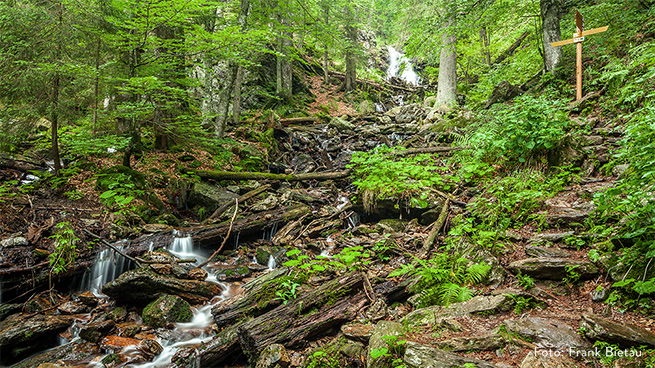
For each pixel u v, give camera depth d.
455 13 11.22
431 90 20.77
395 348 3.31
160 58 7.68
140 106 7.21
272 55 17.91
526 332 3.03
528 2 11.49
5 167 7.62
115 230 6.24
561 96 9.04
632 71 7.41
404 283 4.74
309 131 14.01
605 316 3.20
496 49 18.05
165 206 7.63
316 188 9.66
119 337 4.50
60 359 4.13
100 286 5.53
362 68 25.19
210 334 4.64
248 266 6.28
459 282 4.30
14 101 6.58
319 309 4.46
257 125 12.98
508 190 5.87
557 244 4.44
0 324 4.42
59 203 6.54
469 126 9.48
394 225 6.89
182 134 8.94
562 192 5.51
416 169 7.21
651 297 3.17
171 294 5.16
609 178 5.34
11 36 6.22
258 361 3.83
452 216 6.32
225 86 10.42
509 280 4.13
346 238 6.84
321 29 12.12
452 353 2.91
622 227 3.88
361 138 13.20
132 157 8.70
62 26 6.40
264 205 7.90
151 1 6.33
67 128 9.09
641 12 9.17
